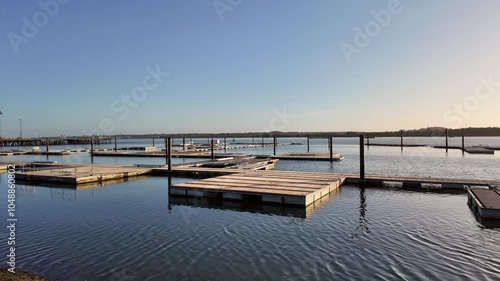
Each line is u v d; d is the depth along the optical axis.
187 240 10.33
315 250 9.38
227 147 76.12
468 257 8.83
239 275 7.80
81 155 55.88
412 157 46.03
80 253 9.25
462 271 7.97
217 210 14.32
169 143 26.36
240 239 10.40
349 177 20.86
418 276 7.70
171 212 14.03
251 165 30.16
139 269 8.17
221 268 8.20
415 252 9.20
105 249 9.56
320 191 16.36
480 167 32.38
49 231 11.35
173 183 22.39
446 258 8.76
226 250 9.43
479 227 11.52
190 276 7.77
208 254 9.12
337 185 19.17
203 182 18.59
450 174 27.33
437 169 31.05
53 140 117.94
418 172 28.91
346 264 8.40
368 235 10.73
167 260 8.72
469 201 15.36
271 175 21.64
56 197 17.55
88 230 11.47
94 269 8.19
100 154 53.44
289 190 15.94
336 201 16.00
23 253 9.27
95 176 22.80
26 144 109.88
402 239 10.30
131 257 8.94
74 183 21.64
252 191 15.63
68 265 8.43
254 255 9.03
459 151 58.44
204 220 12.70
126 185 21.62
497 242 9.98
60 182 22.16
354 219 12.73
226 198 16.14
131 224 12.20
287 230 11.34
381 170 30.80
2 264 8.48
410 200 16.23
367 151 62.28
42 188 20.59
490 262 8.49
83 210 14.48
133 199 16.86
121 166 29.92
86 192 19.05
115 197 17.44
